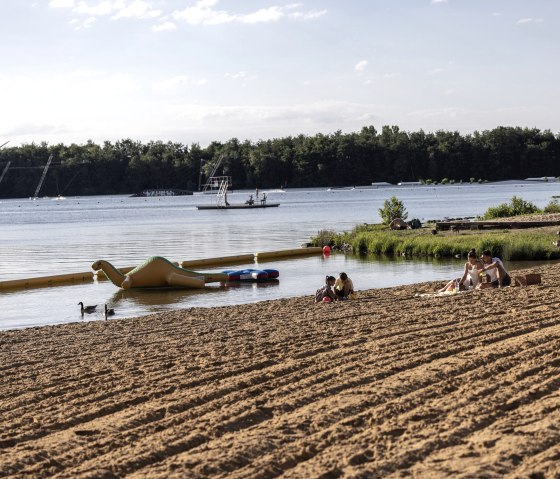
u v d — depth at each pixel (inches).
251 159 7258.9
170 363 413.1
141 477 245.0
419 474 236.4
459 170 7332.7
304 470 244.4
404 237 1478.8
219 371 386.3
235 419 300.7
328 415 299.6
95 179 7480.3
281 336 482.3
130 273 965.8
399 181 7317.9
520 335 441.1
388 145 7440.9
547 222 1581.0
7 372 418.0
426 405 307.7
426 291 726.5
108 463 258.5
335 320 542.6
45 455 271.1
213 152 7696.9
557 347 394.0
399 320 520.4
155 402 335.0
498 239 1252.5
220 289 940.0
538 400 308.7
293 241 1704.0
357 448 261.7
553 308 528.7
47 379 390.9
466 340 431.5
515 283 692.7
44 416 320.5
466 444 262.7
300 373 371.9
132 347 479.5
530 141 7381.9
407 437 270.5
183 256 1409.9
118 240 1884.8
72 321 721.6
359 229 1782.7
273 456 257.6
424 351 406.9
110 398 344.8
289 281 995.9
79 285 1010.7
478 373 350.6
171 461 258.7
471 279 697.6
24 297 900.0
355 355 405.4
